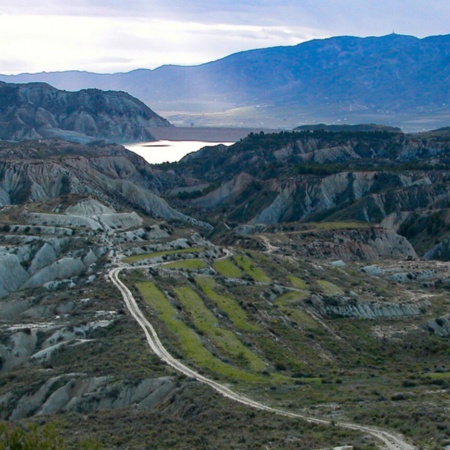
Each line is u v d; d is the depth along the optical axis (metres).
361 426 56.66
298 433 55.62
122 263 116.56
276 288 111.44
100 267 115.44
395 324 103.62
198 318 93.62
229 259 124.88
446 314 107.25
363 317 105.25
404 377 76.56
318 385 72.12
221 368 76.25
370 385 72.06
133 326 88.06
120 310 94.00
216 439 55.94
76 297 101.00
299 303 105.44
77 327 88.25
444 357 93.50
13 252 122.31
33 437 45.38
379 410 60.62
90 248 123.50
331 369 82.25
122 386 71.12
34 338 88.19
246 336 89.62
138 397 70.38
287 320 98.06
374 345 96.19
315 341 93.31
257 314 98.38
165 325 89.12
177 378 71.38
